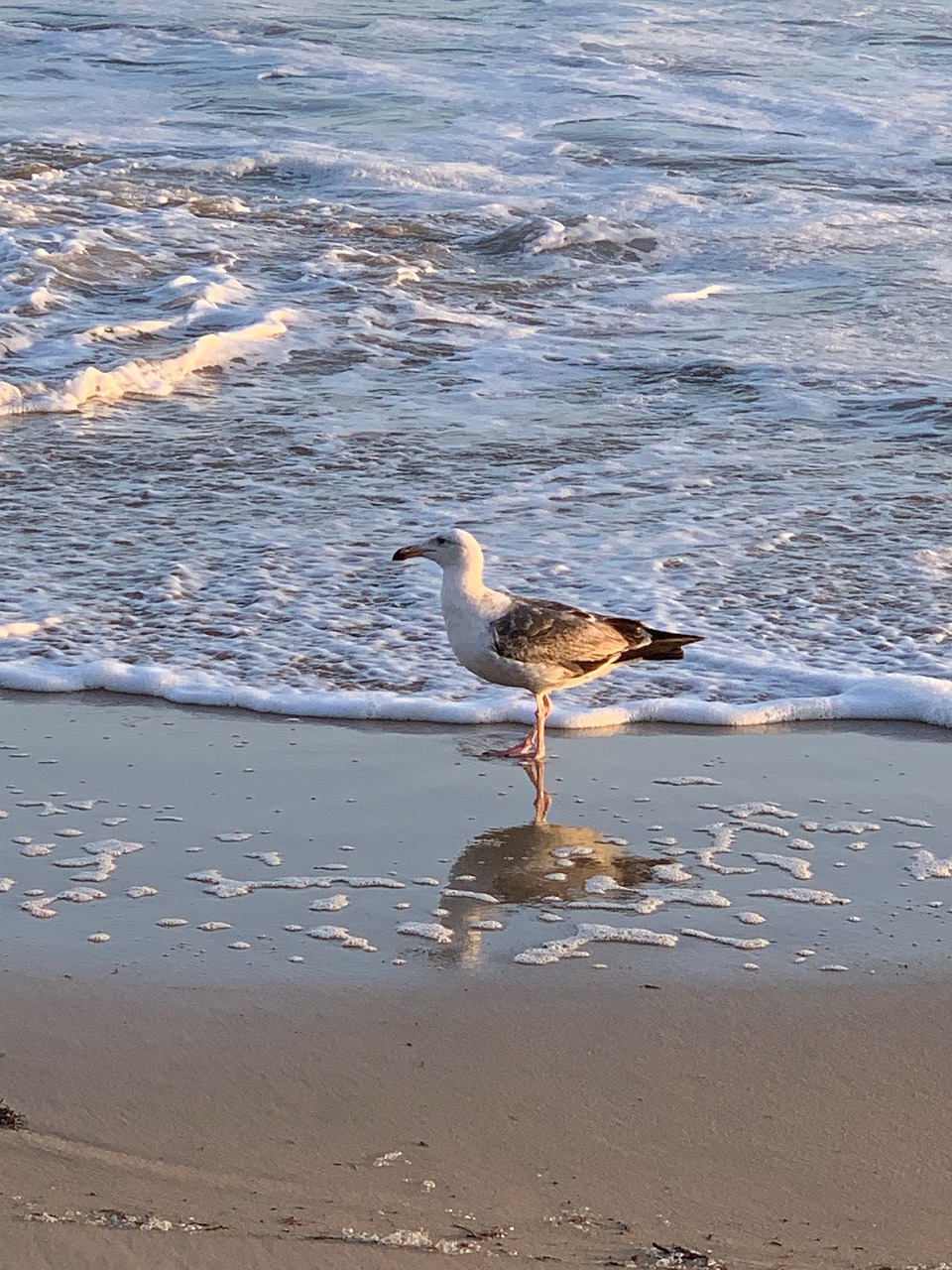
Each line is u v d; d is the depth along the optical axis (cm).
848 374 707
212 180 1024
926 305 814
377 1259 321
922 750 463
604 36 1551
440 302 814
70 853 418
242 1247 322
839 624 516
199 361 714
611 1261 322
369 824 431
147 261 848
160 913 399
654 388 698
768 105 1298
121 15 1577
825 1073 360
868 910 404
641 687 488
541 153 1125
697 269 889
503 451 634
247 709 477
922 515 584
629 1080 358
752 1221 331
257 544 561
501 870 415
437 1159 341
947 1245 327
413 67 1390
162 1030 367
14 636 505
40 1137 343
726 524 576
